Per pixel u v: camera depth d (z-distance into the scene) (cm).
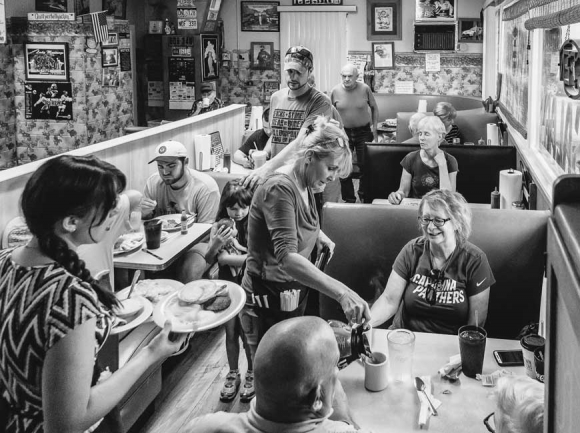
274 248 228
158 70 861
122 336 279
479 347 192
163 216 382
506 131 552
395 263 257
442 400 183
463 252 243
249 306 256
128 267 313
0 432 145
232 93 944
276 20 914
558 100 305
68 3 696
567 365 58
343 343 200
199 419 128
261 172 294
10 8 651
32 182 140
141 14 877
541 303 282
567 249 57
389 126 819
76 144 669
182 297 241
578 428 53
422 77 900
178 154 375
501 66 619
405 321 255
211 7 831
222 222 320
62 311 135
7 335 137
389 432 169
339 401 153
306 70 400
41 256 142
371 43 905
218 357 371
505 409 126
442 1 867
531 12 376
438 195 241
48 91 662
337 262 298
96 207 141
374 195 462
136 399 277
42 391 137
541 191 323
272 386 117
